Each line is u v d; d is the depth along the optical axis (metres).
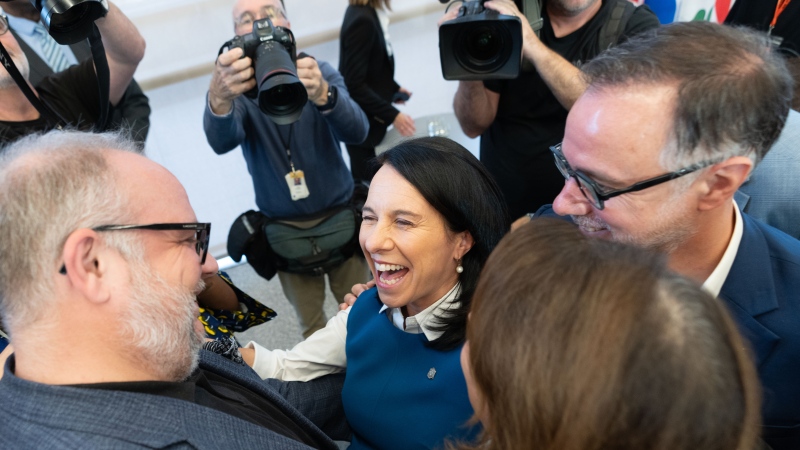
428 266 0.89
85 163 0.66
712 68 0.67
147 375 0.72
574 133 0.75
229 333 1.03
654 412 0.40
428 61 3.24
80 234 0.62
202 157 3.02
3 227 0.62
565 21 1.56
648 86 0.68
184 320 0.75
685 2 2.35
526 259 0.49
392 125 2.70
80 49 2.23
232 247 1.87
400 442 0.92
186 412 0.69
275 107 1.47
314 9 2.92
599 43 1.53
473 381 0.56
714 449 0.41
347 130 1.76
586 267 0.46
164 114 2.88
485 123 1.73
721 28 0.72
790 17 1.80
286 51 1.49
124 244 0.67
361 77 2.36
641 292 0.43
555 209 0.84
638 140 0.69
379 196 0.88
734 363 0.43
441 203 0.86
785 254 0.81
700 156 0.69
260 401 0.91
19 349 0.67
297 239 1.84
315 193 1.84
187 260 0.75
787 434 0.86
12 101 1.42
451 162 0.87
